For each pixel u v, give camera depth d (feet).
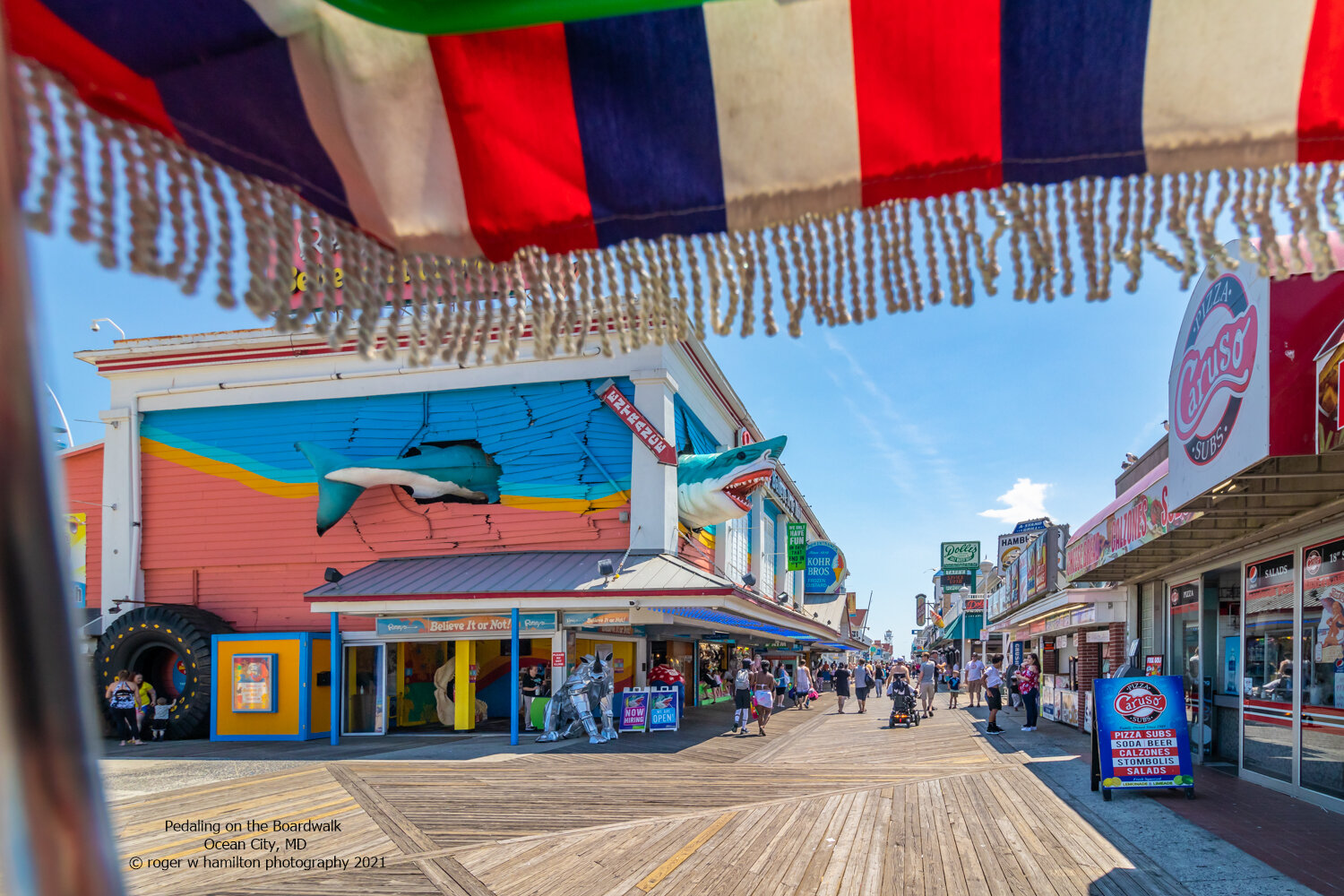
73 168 4.71
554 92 6.03
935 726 65.72
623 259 6.34
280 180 5.48
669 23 5.85
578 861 23.71
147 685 59.67
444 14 5.65
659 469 60.39
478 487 63.72
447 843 25.84
